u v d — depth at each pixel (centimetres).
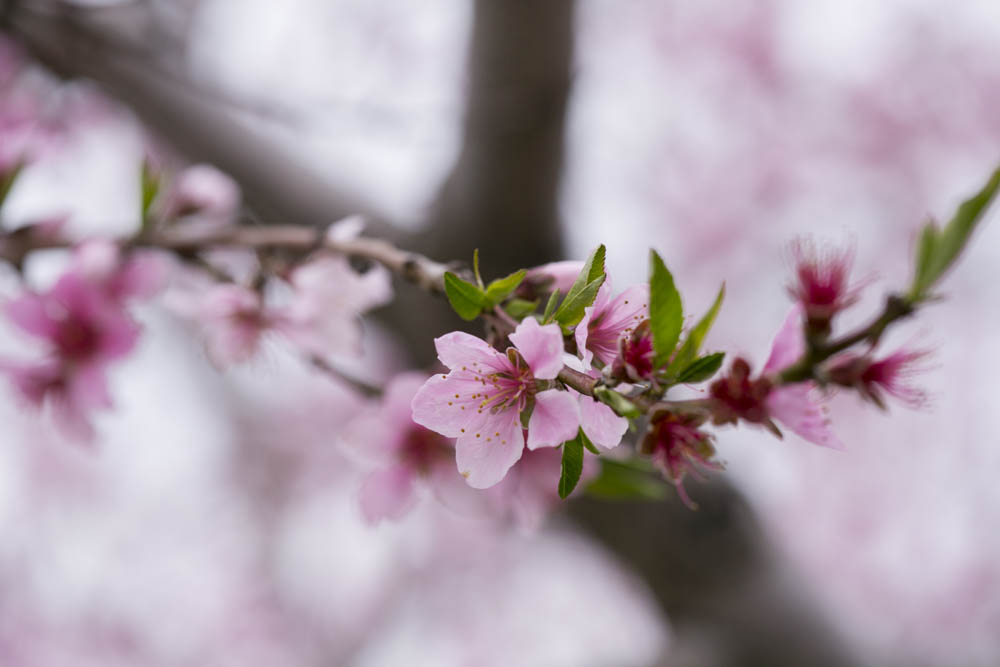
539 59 105
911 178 257
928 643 249
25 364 76
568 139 111
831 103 265
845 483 268
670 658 116
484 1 105
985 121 257
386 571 297
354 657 301
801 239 63
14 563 299
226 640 302
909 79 262
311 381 283
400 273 68
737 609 115
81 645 297
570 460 62
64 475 302
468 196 111
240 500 302
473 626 290
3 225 75
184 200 81
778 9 269
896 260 254
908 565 261
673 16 269
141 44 111
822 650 116
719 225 259
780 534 126
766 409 62
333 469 294
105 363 76
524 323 61
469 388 63
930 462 263
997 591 251
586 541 135
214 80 98
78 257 75
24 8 102
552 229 116
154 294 75
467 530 276
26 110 122
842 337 62
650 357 62
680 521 115
